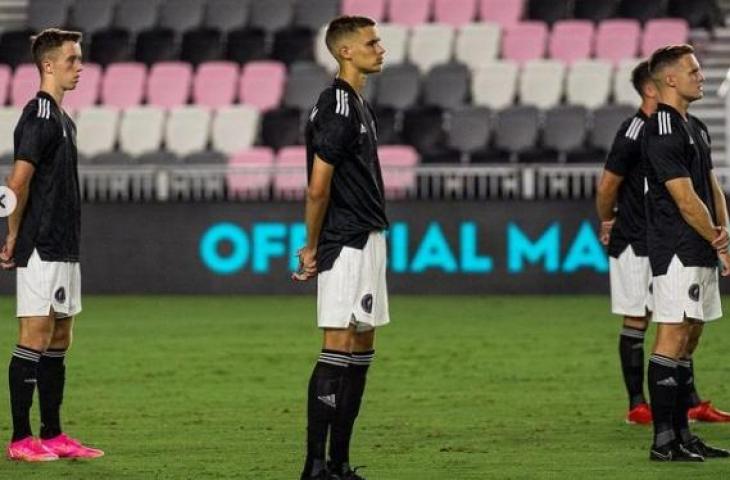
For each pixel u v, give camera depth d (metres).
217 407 37.34
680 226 28.20
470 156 75.69
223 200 69.44
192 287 69.88
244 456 29.95
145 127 81.12
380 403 37.75
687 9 84.69
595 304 63.94
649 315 34.66
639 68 33.59
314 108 25.52
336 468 26.34
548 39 84.06
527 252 67.81
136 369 45.22
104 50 86.00
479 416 35.47
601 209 34.38
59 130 29.20
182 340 52.81
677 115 28.22
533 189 68.12
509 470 27.89
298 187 70.56
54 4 90.12
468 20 86.44
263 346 50.88
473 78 81.69
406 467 28.31
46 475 27.72
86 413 36.41
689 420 34.31
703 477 26.80
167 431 33.50
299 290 69.50
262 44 85.31
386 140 77.75
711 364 45.03
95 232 70.25
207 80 83.44
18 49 86.38
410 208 68.31
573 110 76.75
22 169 28.86
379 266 25.83
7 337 54.38
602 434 32.50
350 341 25.61
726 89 76.38
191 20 88.88
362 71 25.66
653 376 28.59
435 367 45.06
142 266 70.12
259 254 69.44
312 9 88.12
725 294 67.50
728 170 67.12
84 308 64.69
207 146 80.69
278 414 36.12
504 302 65.31
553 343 50.84
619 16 85.06
